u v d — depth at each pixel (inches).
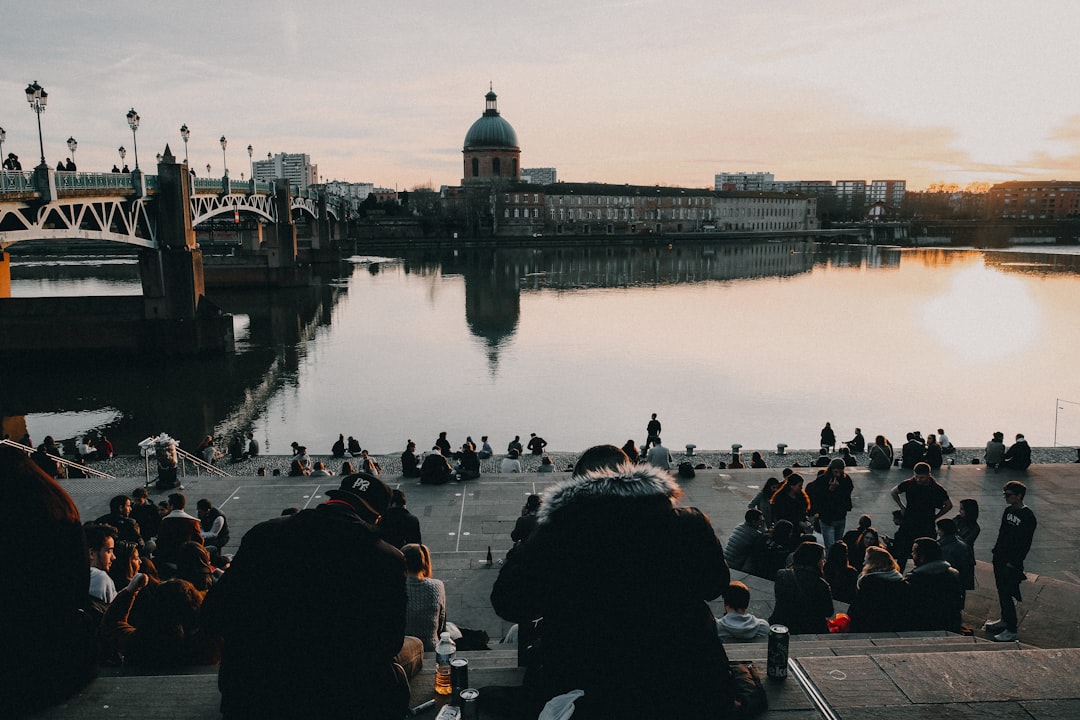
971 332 2388.0
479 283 3996.1
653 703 129.1
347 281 4175.7
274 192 3841.0
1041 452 1112.2
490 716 155.5
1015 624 376.5
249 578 128.2
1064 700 157.6
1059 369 1857.8
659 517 130.8
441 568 534.9
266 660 125.9
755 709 154.6
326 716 126.1
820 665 170.7
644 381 1815.9
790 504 494.6
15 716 152.0
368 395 1718.8
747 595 296.5
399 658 190.1
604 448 161.2
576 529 131.0
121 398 1727.4
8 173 1633.9
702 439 1382.9
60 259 5738.2
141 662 215.2
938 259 5551.2
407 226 7460.6
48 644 152.5
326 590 127.1
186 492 772.0
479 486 765.3
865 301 3176.7
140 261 2209.6
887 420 1482.5
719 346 2231.8
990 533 626.2
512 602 137.3
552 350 2204.7
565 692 132.6
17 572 147.3
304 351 2249.0
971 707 155.7
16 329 2174.0
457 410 1585.9
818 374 1855.3
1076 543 597.0
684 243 7583.7
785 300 3230.8
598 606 129.9
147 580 258.7
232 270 3902.6
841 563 426.3
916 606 315.9
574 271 4628.4
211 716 153.9
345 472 714.2
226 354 2220.7
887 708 155.3
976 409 1540.4
